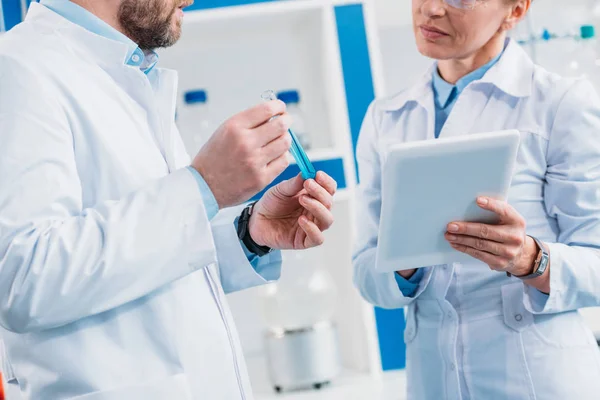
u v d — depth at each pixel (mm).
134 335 1157
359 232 1788
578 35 2723
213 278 1306
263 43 2975
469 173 1304
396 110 1755
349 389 2510
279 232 1437
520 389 1502
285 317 2662
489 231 1348
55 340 1125
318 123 2961
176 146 1447
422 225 1372
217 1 2566
